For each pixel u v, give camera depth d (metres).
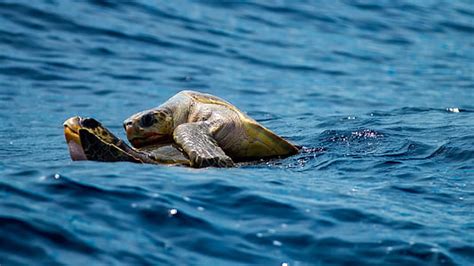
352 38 68.38
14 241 20.09
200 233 21.39
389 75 59.72
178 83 53.03
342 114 43.41
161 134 30.52
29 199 22.39
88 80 51.31
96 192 23.05
